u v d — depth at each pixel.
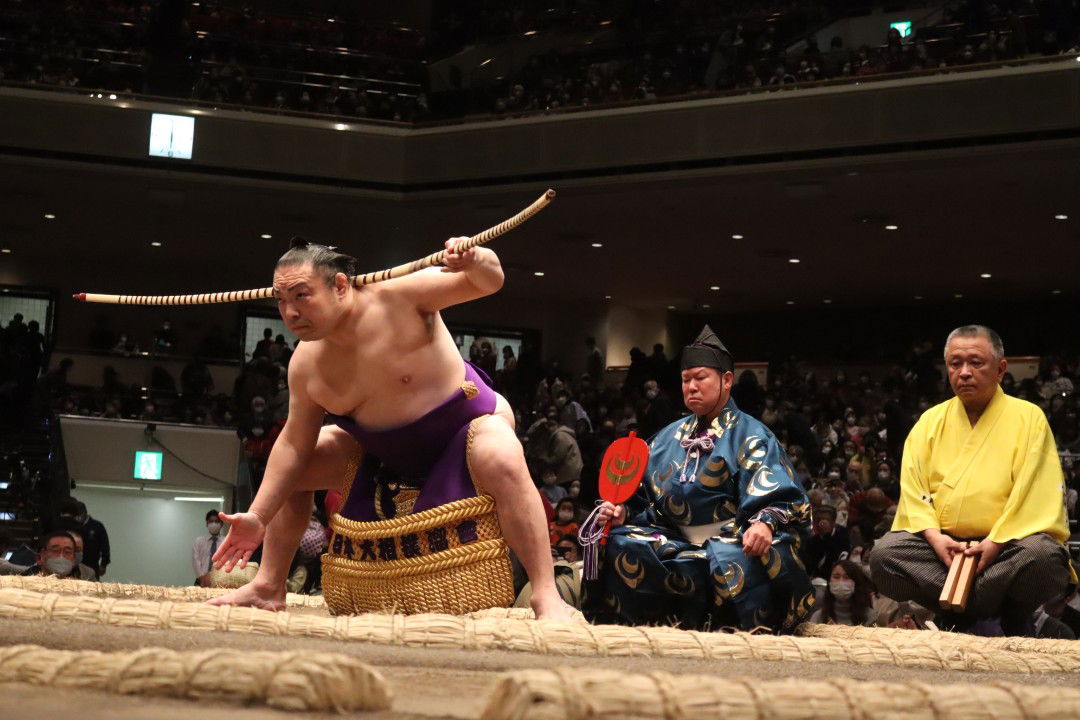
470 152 13.97
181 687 1.22
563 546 6.97
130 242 16.39
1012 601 3.48
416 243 15.96
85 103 13.57
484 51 15.22
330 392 2.73
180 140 13.74
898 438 11.77
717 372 3.36
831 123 12.44
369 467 2.86
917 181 12.64
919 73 12.18
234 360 15.82
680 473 3.32
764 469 3.23
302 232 15.64
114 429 13.07
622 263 16.77
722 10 14.14
